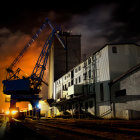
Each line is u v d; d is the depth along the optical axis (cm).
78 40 7450
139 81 2420
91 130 1321
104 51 3278
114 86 2938
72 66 7131
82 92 4050
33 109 5644
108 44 3197
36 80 6134
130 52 3178
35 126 1994
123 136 940
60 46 7269
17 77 6125
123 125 1592
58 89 6200
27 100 5753
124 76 2712
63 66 7069
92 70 3688
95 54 3609
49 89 7819
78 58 7231
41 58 6644
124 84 2706
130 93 2566
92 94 3472
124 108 2664
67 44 7331
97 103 3406
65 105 5153
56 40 7288
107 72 3134
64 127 1700
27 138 962
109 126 1603
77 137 960
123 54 3162
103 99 3219
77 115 3728
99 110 3316
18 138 967
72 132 1258
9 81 5700
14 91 5647
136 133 1083
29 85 5725
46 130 1441
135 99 2467
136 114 2391
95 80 3544
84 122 2369
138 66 2405
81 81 4250
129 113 2420
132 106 2505
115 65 3114
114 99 2912
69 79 5134
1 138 985
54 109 6159
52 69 7281
